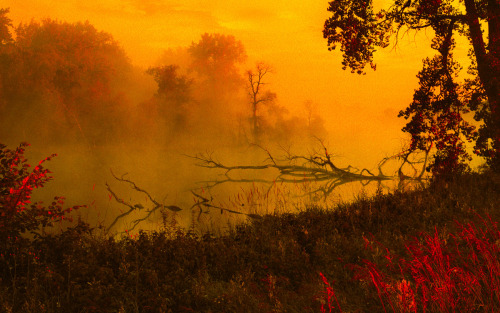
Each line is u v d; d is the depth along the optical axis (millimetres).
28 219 7137
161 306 5492
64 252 7094
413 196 11562
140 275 6383
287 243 8016
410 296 5051
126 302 5645
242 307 5699
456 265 6039
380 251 7414
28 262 6020
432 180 14500
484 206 9859
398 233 8641
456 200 10359
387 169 27938
